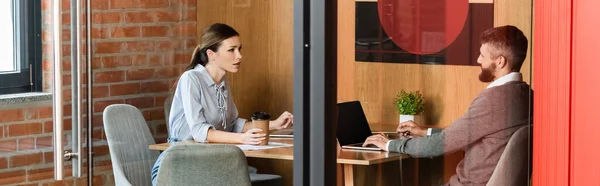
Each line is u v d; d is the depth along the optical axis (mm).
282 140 3701
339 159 3408
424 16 3525
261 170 3729
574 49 3344
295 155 3342
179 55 3885
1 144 4469
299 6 3291
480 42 3545
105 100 4102
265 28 3713
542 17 3438
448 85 3553
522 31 3533
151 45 3938
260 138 3721
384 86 3486
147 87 3953
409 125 3523
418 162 3537
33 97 4398
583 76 3326
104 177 4141
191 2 3850
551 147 3441
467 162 3586
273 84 3705
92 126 4125
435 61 3531
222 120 3795
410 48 3510
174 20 3873
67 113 4211
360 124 3449
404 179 3520
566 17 3354
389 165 3496
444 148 3557
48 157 4375
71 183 4234
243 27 3752
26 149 4422
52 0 4207
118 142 4059
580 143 3355
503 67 3555
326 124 3311
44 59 4387
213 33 3797
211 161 3762
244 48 3756
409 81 3529
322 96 3297
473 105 3561
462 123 3557
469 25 3539
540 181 3490
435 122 3559
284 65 3688
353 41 3412
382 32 3451
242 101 3760
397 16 3477
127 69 4008
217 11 3793
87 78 4125
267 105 3715
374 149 3467
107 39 4051
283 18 3678
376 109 3475
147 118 3980
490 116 3570
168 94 3916
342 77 3406
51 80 4367
